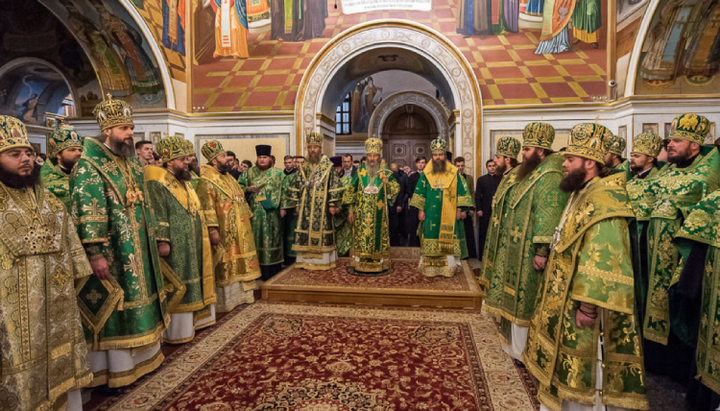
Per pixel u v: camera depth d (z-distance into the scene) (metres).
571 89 7.40
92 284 2.59
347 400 2.53
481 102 7.55
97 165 2.59
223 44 8.23
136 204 2.81
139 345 2.64
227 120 8.21
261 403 2.50
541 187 2.64
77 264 2.21
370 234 5.29
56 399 2.04
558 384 2.00
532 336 2.22
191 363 3.07
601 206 1.89
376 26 7.83
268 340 3.52
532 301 2.74
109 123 2.71
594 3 7.20
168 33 7.65
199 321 3.77
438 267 5.13
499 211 3.25
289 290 4.70
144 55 7.34
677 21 6.19
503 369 2.94
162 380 2.81
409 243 7.99
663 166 3.21
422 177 5.15
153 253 2.93
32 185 2.02
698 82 6.62
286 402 2.51
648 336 2.90
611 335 1.93
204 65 8.29
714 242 2.15
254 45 8.19
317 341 3.48
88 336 2.58
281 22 8.12
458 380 2.78
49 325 2.02
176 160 3.55
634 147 3.44
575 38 7.34
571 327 1.96
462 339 3.51
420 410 2.42
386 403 2.50
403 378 2.81
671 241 2.83
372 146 5.31
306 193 5.51
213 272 3.96
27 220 1.95
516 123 7.57
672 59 6.55
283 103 8.13
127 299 2.66
